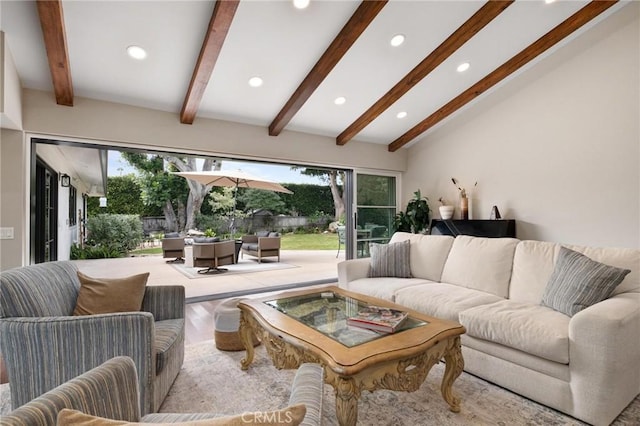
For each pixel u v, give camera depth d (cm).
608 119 375
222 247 644
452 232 515
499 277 278
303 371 119
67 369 160
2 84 269
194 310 385
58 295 189
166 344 189
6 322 160
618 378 170
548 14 349
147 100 382
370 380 150
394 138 584
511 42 382
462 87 455
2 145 321
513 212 463
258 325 216
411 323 192
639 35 353
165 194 1127
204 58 306
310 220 1319
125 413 105
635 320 181
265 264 739
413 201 581
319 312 216
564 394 181
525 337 193
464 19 335
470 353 226
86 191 984
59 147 515
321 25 310
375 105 456
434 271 331
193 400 196
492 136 488
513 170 463
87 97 361
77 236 895
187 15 277
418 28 337
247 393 205
